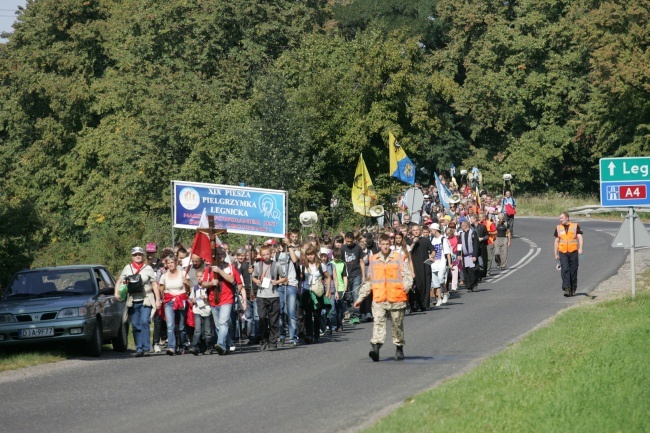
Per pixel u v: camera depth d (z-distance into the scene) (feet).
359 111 378.94
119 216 360.69
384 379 100.83
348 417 79.46
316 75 377.71
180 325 137.08
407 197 252.62
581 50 540.52
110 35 425.28
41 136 435.94
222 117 358.84
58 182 422.82
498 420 73.61
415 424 72.54
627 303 160.04
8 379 113.29
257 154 313.53
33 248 210.18
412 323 161.27
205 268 134.41
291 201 327.47
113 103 402.72
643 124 450.30
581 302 174.70
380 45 377.50
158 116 359.25
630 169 166.91
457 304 189.88
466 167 595.06
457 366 108.68
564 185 591.78
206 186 182.19
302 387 97.19
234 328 138.72
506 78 567.59
